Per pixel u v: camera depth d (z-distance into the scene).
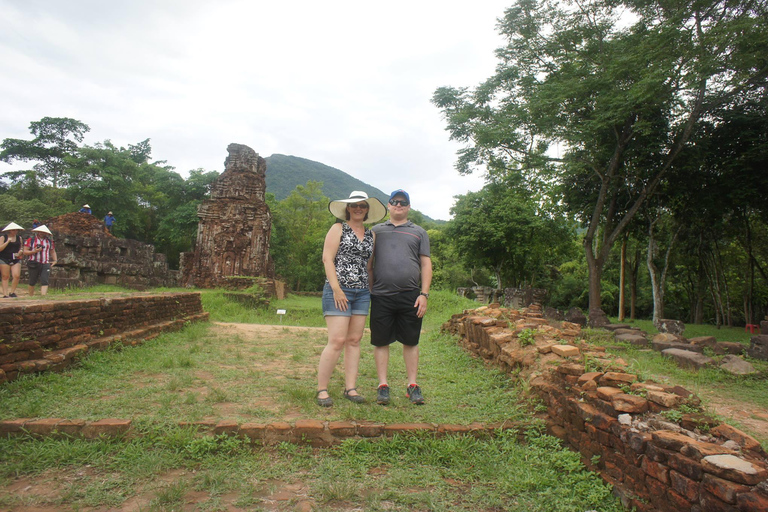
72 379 4.39
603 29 16.44
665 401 2.87
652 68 13.89
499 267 31.97
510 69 18.11
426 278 4.52
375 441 3.36
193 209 41.31
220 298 18.80
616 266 35.78
